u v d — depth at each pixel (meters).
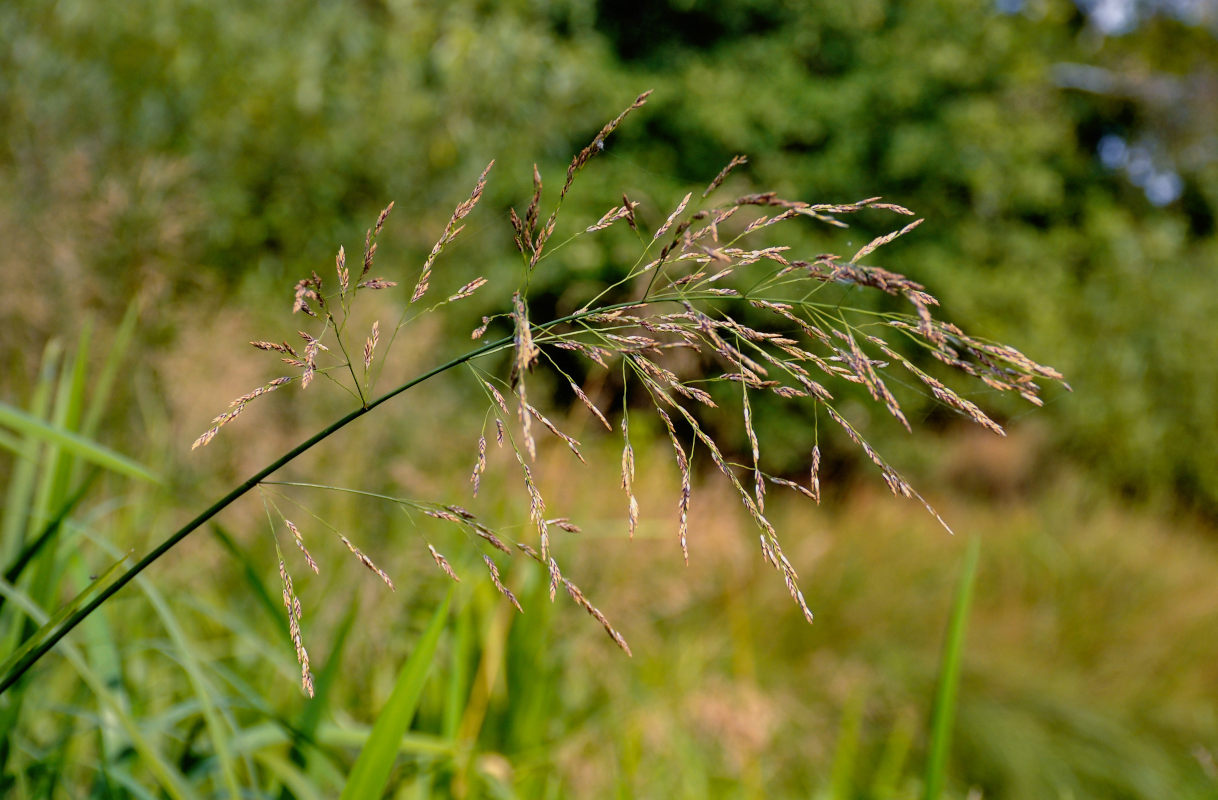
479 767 1.59
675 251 0.72
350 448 3.27
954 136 8.16
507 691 2.07
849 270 0.69
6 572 1.16
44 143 3.68
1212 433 8.54
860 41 8.41
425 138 5.40
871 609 4.73
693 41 8.36
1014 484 7.70
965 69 8.43
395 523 2.97
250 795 1.33
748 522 5.04
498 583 0.70
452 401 4.27
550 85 6.05
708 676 3.34
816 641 4.30
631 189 5.64
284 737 1.34
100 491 2.61
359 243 5.00
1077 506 7.55
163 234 3.24
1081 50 11.68
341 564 2.53
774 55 8.12
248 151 4.98
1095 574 5.73
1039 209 9.54
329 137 5.11
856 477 7.39
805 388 0.70
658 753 2.46
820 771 3.46
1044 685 4.43
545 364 4.27
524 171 5.64
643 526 3.18
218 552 2.54
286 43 5.22
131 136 4.42
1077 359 8.60
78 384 1.39
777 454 7.02
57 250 3.00
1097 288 9.41
